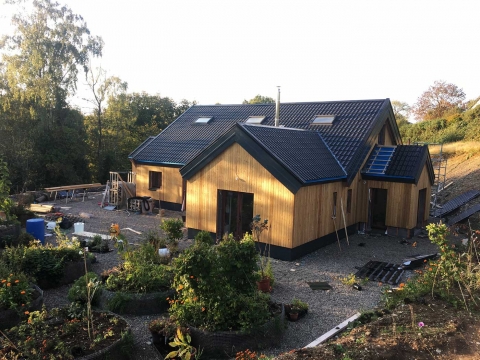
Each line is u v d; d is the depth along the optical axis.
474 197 21.31
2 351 5.96
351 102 19.75
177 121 25.11
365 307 9.06
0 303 7.46
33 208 19.03
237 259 7.61
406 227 16.17
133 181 23.27
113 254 12.77
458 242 15.09
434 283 8.59
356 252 13.93
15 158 28.95
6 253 9.97
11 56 31.47
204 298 7.25
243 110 23.55
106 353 6.22
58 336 6.57
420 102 54.59
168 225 12.42
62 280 10.09
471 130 36.97
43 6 32.38
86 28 34.47
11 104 30.86
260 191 13.13
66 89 33.12
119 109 37.06
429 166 17.52
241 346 6.95
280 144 14.00
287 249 12.68
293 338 7.56
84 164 33.66
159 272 9.34
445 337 6.52
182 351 5.94
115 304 8.40
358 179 16.67
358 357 5.83
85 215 18.98
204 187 14.49
